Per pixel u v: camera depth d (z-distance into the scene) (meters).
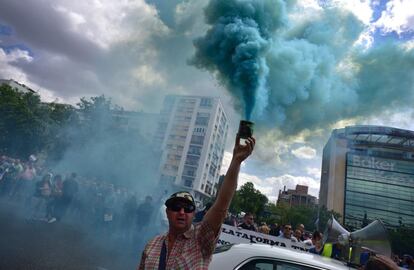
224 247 2.37
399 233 47.72
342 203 59.06
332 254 3.34
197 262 1.38
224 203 1.43
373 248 3.02
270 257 2.10
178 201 1.49
